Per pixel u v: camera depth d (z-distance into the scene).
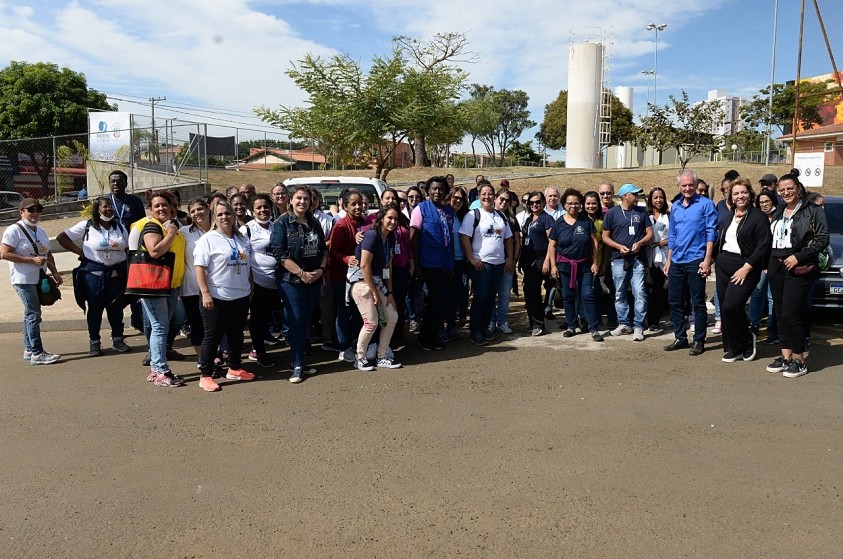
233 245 6.13
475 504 3.80
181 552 3.34
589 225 7.95
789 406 5.41
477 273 7.77
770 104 37.34
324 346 7.62
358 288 6.59
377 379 6.39
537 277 8.24
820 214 6.05
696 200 7.18
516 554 3.29
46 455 4.57
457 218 8.09
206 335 6.07
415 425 5.07
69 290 11.08
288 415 5.35
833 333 8.05
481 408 5.46
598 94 49.41
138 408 5.56
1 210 19.75
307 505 3.82
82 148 22.70
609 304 8.75
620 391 5.88
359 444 4.71
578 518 3.63
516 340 8.09
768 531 3.48
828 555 3.25
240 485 4.08
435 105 14.87
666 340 7.98
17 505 3.84
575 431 4.90
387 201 7.35
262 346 6.95
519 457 4.45
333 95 14.88
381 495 3.93
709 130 30.06
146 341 8.15
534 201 8.74
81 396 5.91
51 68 31.80
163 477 4.21
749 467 4.26
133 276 6.06
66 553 3.34
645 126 30.77
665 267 7.91
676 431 4.88
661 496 3.87
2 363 7.11
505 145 74.94
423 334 7.60
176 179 21.97
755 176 30.53
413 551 3.33
